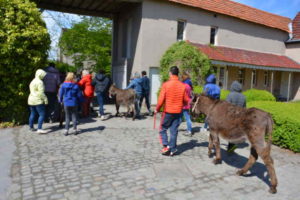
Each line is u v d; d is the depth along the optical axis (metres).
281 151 6.59
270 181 4.30
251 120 4.39
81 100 8.99
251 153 4.66
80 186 4.03
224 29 17.06
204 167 5.08
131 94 9.27
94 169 4.71
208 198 3.84
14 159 5.10
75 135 6.96
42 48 8.23
